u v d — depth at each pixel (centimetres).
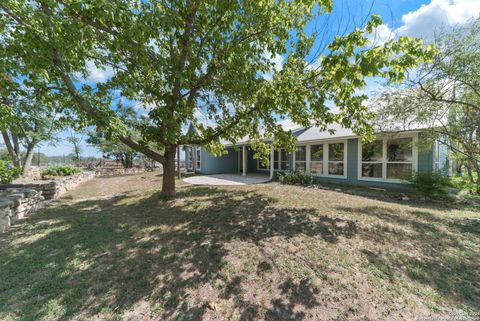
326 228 398
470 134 505
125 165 2319
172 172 683
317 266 273
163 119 463
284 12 458
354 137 902
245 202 599
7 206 421
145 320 191
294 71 449
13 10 300
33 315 194
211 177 1316
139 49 382
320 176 1054
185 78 427
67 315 195
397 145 797
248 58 509
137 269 270
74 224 439
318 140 1005
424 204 595
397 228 398
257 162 1697
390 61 257
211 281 246
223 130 605
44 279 248
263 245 332
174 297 220
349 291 227
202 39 489
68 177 1033
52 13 312
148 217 482
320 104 428
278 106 470
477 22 441
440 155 805
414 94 529
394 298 217
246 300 216
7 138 941
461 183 720
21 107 547
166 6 399
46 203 640
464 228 399
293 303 212
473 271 263
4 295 219
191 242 346
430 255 300
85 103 420
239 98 565
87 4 293
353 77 291
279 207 542
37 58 330
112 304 210
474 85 445
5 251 318
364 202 597
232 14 436
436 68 459
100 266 277
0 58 339
